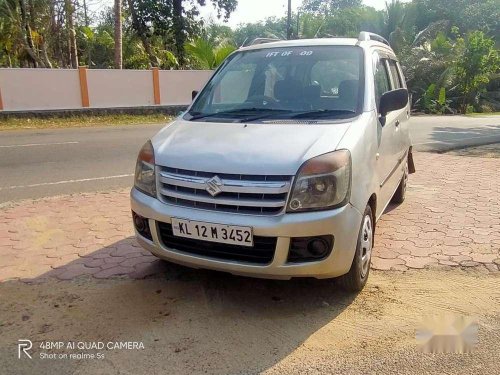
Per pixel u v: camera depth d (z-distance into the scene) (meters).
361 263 3.29
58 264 3.99
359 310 3.18
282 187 2.80
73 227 4.94
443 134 13.42
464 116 24.36
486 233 4.62
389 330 2.94
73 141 11.48
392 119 4.45
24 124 15.51
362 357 2.67
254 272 2.92
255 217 2.83
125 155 9.48
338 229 2.88
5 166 8.24
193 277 3.70
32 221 5.14
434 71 30.38
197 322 3.05
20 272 3.83
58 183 7.00
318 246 2.88
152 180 3.21
